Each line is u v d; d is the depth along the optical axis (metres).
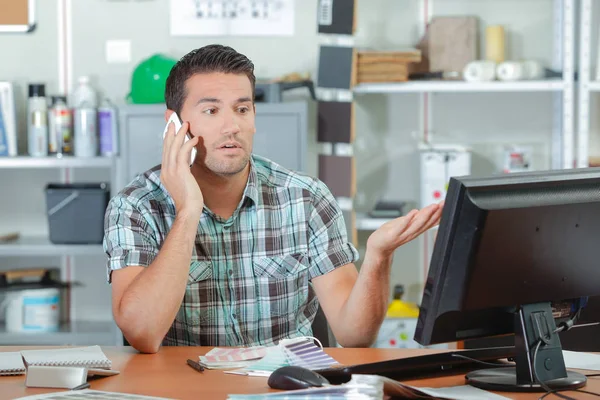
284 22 4.13
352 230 3.94
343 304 2.28
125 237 2.23
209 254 2.29
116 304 2.14
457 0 4.13
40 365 1.77
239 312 2.30
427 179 3.97
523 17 4.12
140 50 4.15
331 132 3.91
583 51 3.86
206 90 2.19
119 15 4.14
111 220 2.27
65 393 1.58
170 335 2.26
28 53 4.16
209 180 2.27
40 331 3.95
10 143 3.93
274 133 3.76
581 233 1.64
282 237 2.36
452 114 4.18
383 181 4.20
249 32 4.13
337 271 2.37
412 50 3.87
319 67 3.84
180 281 2.05
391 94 4.17
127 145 3.78
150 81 3.81
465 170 3.95
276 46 4.14
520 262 1.60
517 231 1.57
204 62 2.20
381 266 2.07
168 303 2.02
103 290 4.23
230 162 2.18
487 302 1.60
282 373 1.61
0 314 4.13
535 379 1.62
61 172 4.23
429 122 4.18
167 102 2.30
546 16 4.11
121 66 4.16
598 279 1.71
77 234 3.88
